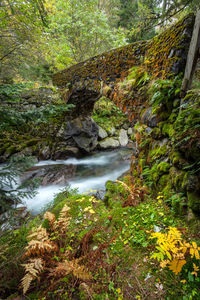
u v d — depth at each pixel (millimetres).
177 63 2697
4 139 6629
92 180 6664
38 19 4766
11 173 2082
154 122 3111
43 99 7395
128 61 4250
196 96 2178
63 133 8688
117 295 1230
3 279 1411
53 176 6238
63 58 8172
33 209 4078
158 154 2828
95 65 5488
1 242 1897
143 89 3641
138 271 1394
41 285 1426
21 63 5602
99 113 12742
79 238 1950
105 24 9117
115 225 2076
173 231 1333
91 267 1500
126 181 4000
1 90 2475
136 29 3984
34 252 1593
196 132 1916
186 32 2617
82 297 1265
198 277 1177
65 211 2143
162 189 2490
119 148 12336
